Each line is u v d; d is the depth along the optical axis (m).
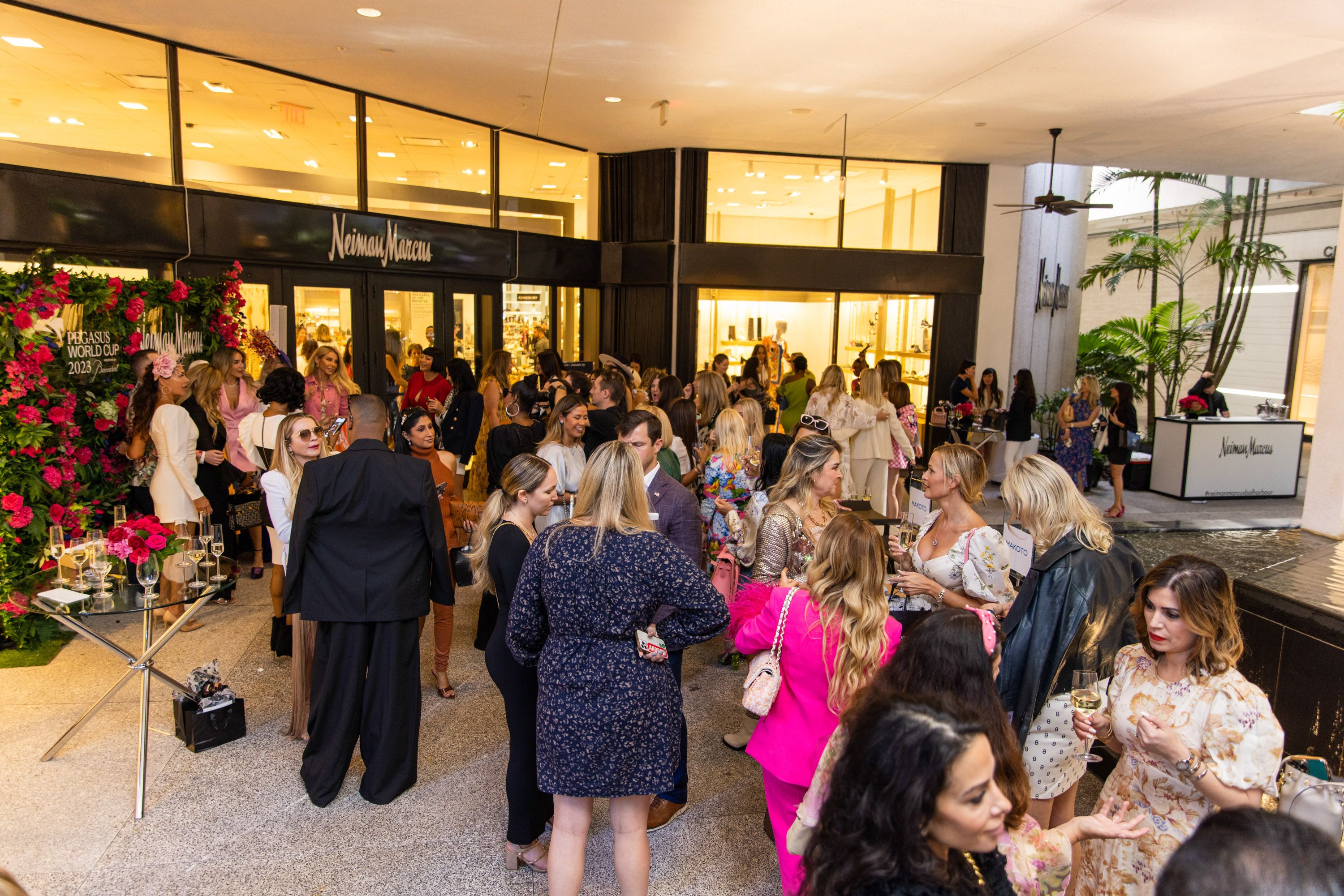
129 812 3.37
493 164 9.99
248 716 4.21
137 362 5.58
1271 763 2.00
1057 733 2.73
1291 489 11.04
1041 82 7.30
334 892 2.93
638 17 5.89
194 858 3.09
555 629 2.58
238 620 5.50
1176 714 2.14
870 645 2.47
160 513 5.20
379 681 3.44
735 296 11.59
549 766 2.55
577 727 2.51
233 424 6.14
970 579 3.12
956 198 11.70
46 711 4.22
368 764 3.48
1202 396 12.40
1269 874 1.06
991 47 6.35
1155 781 2.17
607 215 11.70
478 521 4.90
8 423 4.79
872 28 6.00
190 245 6.91
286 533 4.03
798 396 9.16
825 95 8.04
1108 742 2.37
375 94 8.44
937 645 1.88
